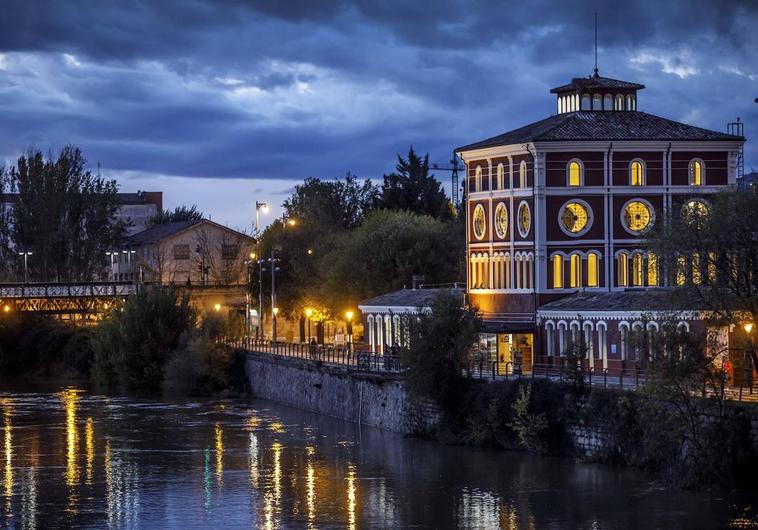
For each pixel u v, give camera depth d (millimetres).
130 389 158750
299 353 144500
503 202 123938
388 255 159500
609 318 106500
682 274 89250
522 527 77000
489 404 101438
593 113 126125
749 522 74625
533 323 118562
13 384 169000
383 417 115562
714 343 86312
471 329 104938
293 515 82625
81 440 113875
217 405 139625
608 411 91062
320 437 112312
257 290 183375
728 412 82688
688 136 121125
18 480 95688
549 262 119625
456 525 78438
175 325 160750
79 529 80375
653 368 83875
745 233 87438
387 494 87312
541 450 96312
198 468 99125
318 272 174500
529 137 120375
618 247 120250
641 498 81250
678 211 96500
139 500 88125
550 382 97125
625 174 120500
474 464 95312
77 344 180500
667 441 85750
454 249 164500
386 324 138500
